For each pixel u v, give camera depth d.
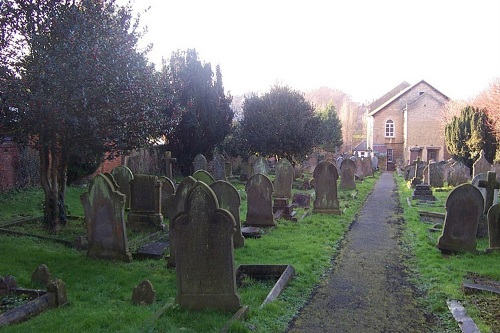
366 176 35.97
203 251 6.04
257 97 29.98
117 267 8.51
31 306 5.89
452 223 9.62
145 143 12.06
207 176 13.81
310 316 6.25
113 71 9.96
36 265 8.25
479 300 6.70
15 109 9.61
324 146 52.22
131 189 12.23
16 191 16.36
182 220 6.05
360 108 107.75
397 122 55.84
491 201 11.16
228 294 6.04
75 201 16.31
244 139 29.44
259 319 5.89
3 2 9.89
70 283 7.40
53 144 10.60
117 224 9.03
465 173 23.45
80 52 9.47
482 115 31.03
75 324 5.40
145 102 10.94
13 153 16.42
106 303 6.53
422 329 5.83
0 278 6.53
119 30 10.76
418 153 48.53
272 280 7.89
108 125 10.38
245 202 17.56
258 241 10.66
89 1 10.47
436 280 7.80
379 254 9.80
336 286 7.59
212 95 26.17
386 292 7.27
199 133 25.41
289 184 18.33
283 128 28.23
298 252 9.57
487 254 9.38
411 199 19.19
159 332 5.23
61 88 9.38
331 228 12.45
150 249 9.68
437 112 50.75
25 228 11.70
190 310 6.04
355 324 5.99
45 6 10.23
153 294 6.54
